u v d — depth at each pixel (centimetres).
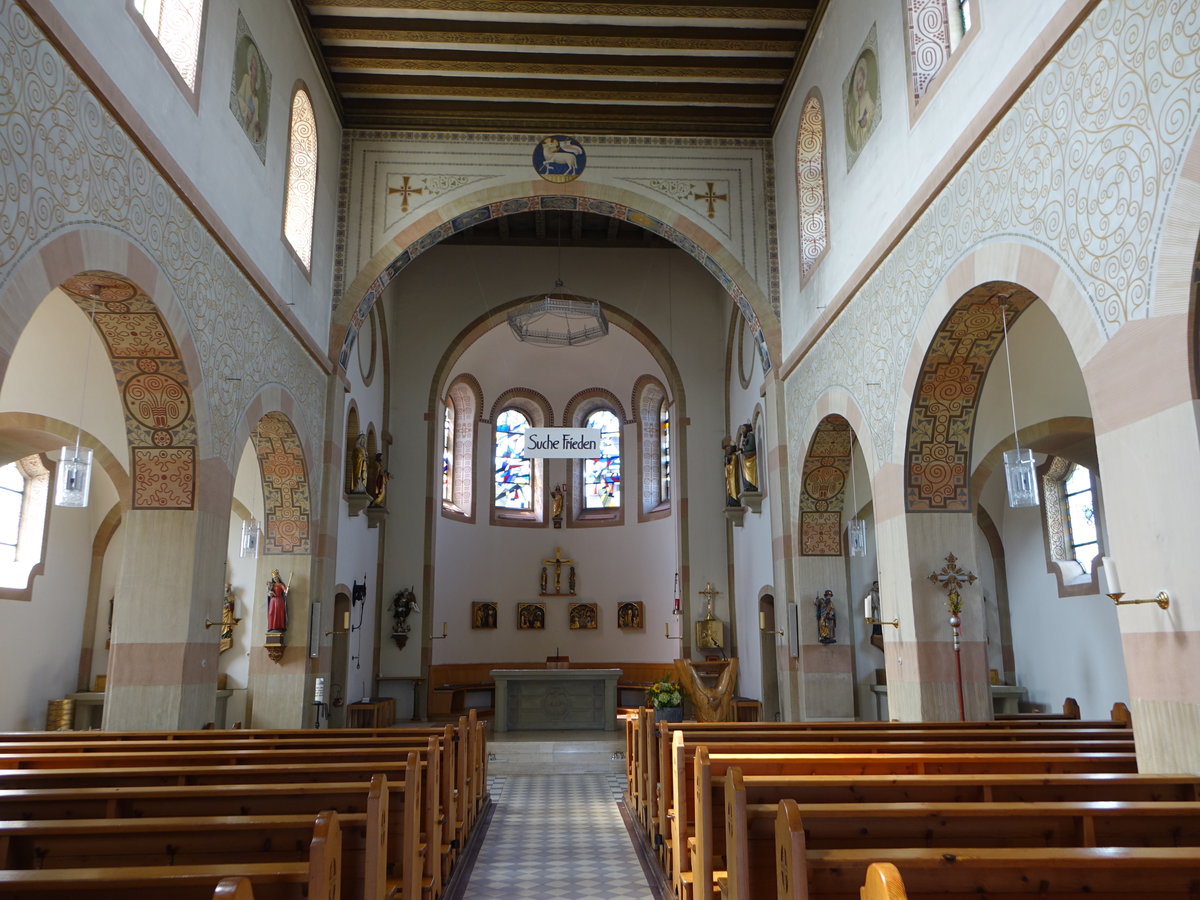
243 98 1038
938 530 950
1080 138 629
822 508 1377
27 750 745
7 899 305
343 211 1485
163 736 836
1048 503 1496
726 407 2122
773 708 1705
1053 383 1176
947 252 843
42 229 612
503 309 2138
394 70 1421
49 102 618
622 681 2272
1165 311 537
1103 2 604
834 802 491
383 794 418
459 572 2253
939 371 905
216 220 929
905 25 961
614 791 1233
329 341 1427
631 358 2381
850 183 1151
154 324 819
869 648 1689
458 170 1514
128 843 409
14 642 1391
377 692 1936
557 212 2089
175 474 911
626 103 1522
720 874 510
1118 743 681
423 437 2075
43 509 1462
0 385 569
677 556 2103
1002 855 317
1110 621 1336
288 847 415
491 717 2131
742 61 1445
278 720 1282
